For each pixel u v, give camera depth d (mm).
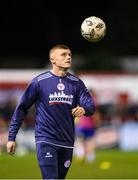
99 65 106250
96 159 50156
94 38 23078
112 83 70875
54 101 21891
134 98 70812
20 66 118188
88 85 70625
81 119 46781
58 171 22250
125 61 110375
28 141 59125
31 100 22016
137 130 60938
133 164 45469
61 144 21891
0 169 41438
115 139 60625
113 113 68625
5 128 58125
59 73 22125
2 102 67688
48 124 21844
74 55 128375
